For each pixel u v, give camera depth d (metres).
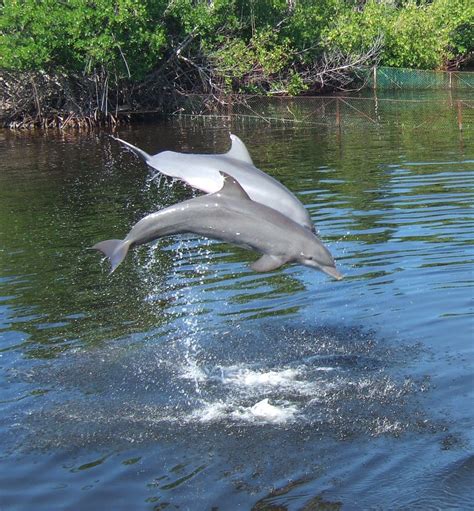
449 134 25.02
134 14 32.00
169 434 7.97
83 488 7.04
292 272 12.35
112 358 9.67
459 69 49.78
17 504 6.81
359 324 10.38
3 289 12.11
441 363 9.23
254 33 38.16
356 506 6.63
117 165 23.27
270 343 9.97
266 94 38.91
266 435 7.88
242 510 6.65
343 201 16.33
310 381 8.99
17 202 18.52
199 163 8.15
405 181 17.97
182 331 10.39
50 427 8.16
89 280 12.40
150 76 35.28
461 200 15.85
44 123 33.34
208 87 37.06
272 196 7.97
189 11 35.41
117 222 15.95
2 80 33.53
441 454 7.36
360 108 33.88
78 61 31.80
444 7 48.22
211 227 7.66
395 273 11.97
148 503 6.79
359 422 8.04
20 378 9.23
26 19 30.64
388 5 47.75
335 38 40.62
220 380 9.09
